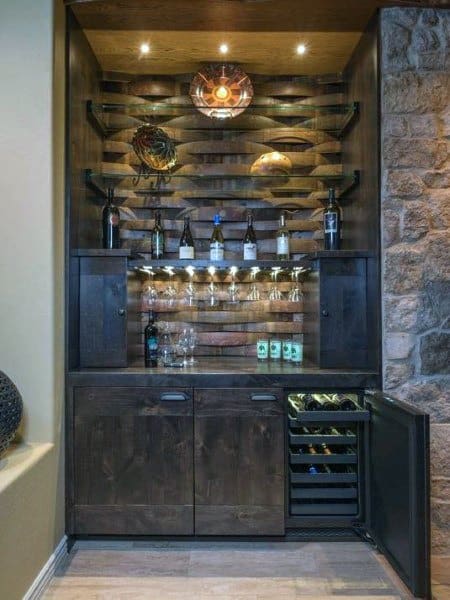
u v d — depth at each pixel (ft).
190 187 8.50
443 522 6.56
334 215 7.60
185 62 8.12
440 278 6.62
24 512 5.19
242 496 6.57
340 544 6.70
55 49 6.19
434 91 6.67
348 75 8.11
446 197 6.65
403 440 5.43
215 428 6.57
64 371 6.54
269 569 6.11
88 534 6.59
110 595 5.58
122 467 6.57
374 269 6.81
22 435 6.04
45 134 6.07
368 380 6.64
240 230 8.50
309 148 8.59
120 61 8.03
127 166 8.42
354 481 6.75
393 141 6.64
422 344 6.62
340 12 6.73
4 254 6.07
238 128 8.53
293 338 8.44
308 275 7.79
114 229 7.73
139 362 7.50
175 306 8.43
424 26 6.69
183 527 6.57
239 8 6.58
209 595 5.59
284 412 6.61
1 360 6.04
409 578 5.24
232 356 8.44
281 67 8.30
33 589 5.40
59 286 6.35
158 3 6.45
